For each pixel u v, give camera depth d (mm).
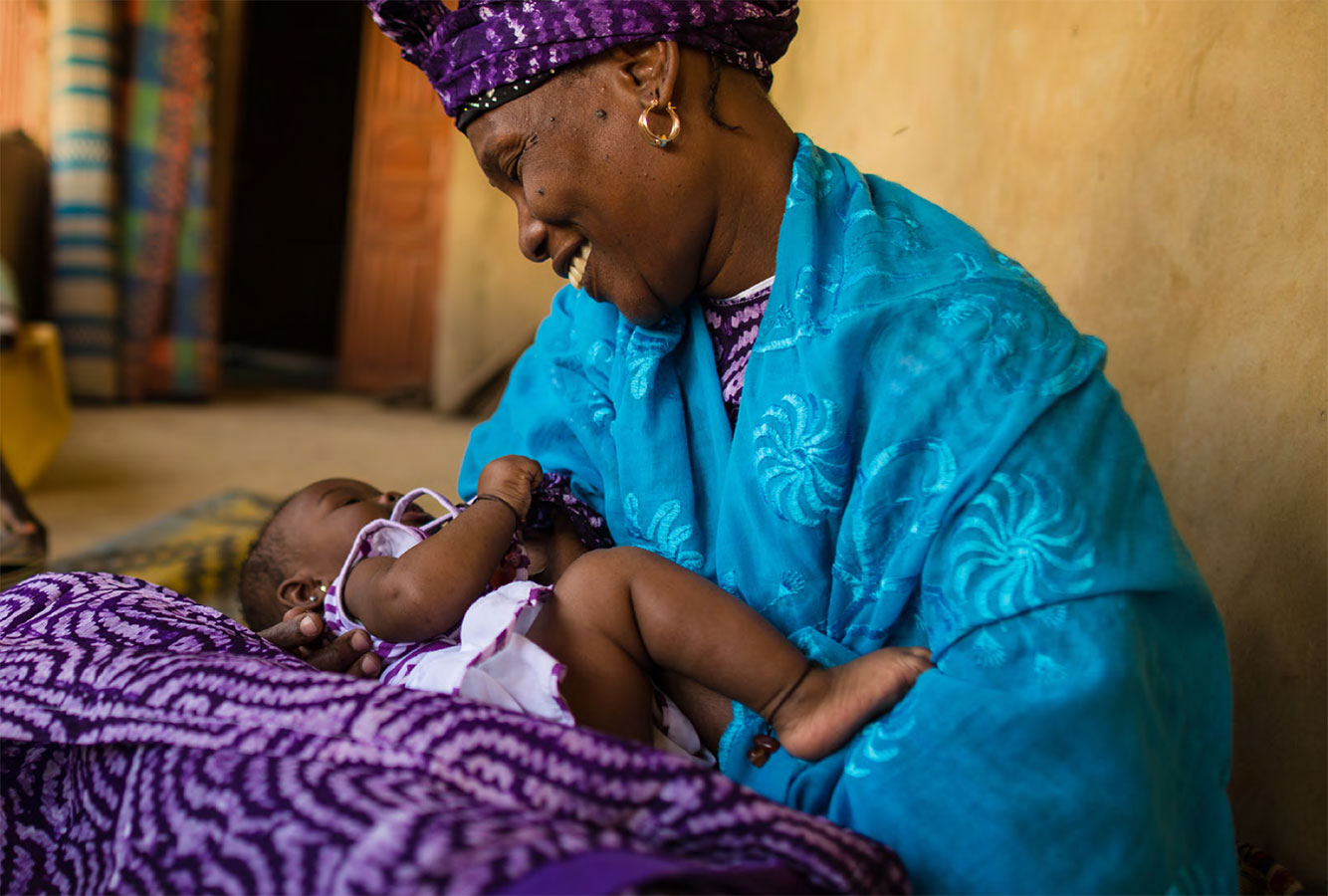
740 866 1004
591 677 1326
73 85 7176
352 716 1090
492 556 1478
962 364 1269
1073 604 1165
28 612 1595
